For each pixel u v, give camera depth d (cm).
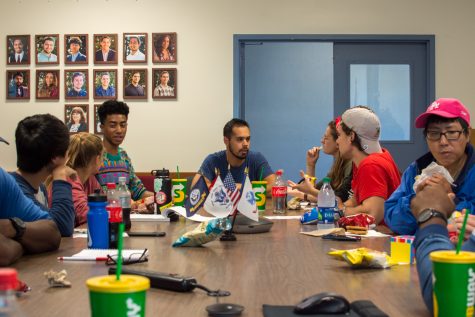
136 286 84
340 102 568
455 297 98
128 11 557
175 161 559
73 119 558
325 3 558
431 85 557
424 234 122
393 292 135
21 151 213
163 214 288
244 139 425
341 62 566
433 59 556
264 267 166
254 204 243
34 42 560
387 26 558
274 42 565
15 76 562
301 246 206
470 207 226
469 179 230
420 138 568
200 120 559
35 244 186
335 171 417
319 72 568
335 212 269
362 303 118
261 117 570
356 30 558
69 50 558
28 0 560
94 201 198
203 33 558
